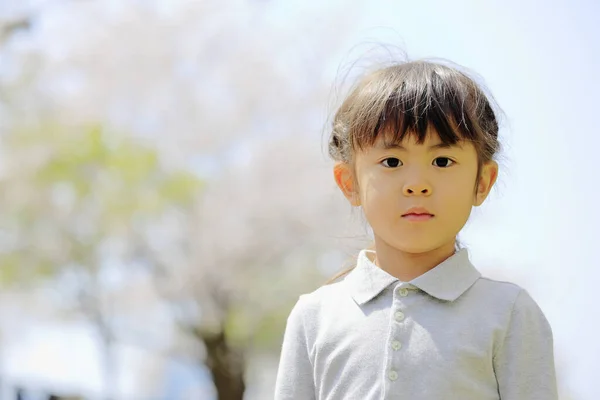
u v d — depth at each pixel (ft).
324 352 6.03
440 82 5.86
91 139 39.14
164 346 41.42
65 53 39.11
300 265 38.81
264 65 39.11
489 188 6.15
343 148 6.30
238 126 38.52
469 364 5.66
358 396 5.80
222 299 39.04
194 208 38.04
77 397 32.32
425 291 5.89
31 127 39.81
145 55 38.70
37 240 40.01
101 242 39.47
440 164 5.77
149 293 39.81
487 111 6.15
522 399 5.65
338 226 35.35
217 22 39.63
